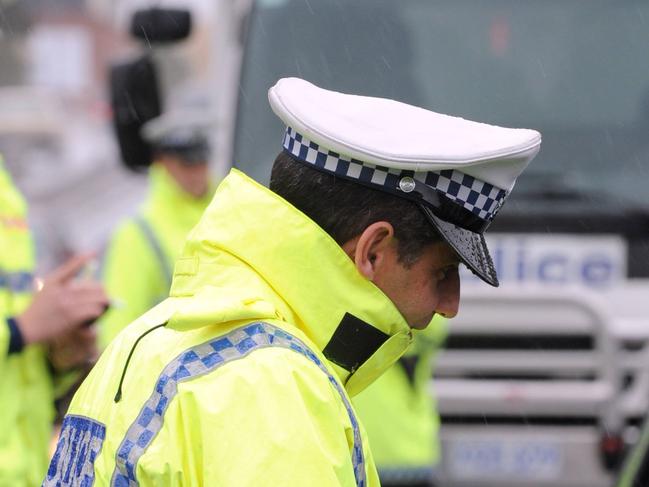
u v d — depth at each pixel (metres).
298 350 5.16
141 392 5.17
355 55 14.79
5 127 54.41
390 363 5.59
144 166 14.62
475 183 5.37
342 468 4.99
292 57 14.70
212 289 5.37
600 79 14.86
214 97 16.34
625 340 13.89
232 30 16.02
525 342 13.88
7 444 8.85
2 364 8.85
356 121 5.33
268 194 5.39
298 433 4.89
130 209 44.28
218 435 4.88
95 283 9.18
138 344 5.45
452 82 14.78
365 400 11.53
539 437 13.73
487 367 13.88
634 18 14.97
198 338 5.21
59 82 61.06
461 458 13.75
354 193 5.34
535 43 14.89
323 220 5.38
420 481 11.65
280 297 5.37
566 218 14.03
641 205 14.11
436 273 5.59
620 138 14.66
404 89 14.72
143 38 14.43
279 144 14.54
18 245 9.12
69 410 5.71
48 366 9.22
